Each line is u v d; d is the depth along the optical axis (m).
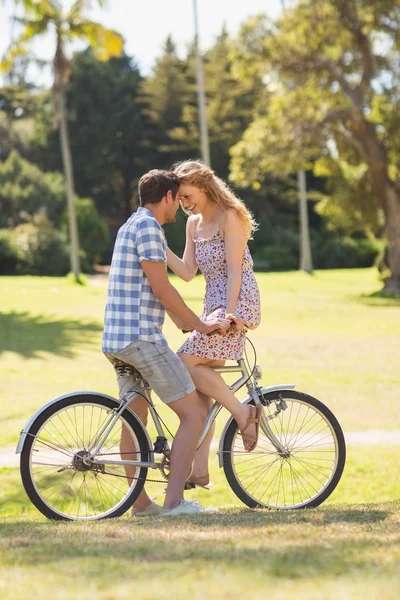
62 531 7.66
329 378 26.25
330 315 46.62
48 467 10.98
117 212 134.38
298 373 27.12
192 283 74.56
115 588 4.87
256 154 63.53
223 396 9.80
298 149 62.97
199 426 9.52
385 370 27.92
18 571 5.62
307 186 123.62
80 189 127.25
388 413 21.30
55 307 50.56
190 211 9.98
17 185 104.81
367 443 18.25
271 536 6.87
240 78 66.00
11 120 128.00
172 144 126.12
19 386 24.83
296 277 88.19
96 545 6.62
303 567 5.38
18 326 40.12
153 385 9.42
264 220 116.88
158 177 9.58
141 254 9.18
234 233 9.79
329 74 62.69
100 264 113.75
